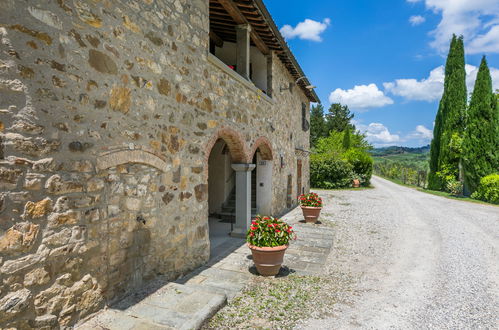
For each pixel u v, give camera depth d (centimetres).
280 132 948
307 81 1143
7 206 213
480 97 1503
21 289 222
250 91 687
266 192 872
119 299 322
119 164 317
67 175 258
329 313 354
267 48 804
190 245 459
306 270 496
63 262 255
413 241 693
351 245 655
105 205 300
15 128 218
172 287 365
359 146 3045
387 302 387
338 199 1480
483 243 682
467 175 1555
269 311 353
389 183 2664
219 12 639
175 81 412
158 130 378
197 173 473
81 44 271
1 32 209
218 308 342
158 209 383
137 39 342
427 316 353
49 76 242
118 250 319
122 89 320
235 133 604
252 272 474
